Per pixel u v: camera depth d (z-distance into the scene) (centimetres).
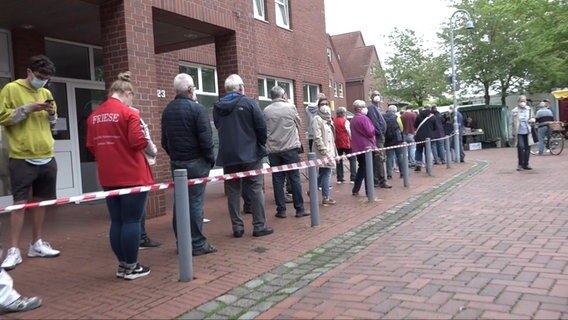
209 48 1431
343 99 4722
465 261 501
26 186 551
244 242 622
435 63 3209
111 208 488
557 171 1225
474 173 1294
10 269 532
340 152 1183
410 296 413
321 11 2058
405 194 969
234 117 623
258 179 649
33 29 953
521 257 503
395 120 1222
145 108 776
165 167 1171
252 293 448
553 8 2108
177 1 841
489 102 3139
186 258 477
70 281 489
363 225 709
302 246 600
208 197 1029
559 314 362
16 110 528
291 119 754
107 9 762
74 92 1058
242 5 1014
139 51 771
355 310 391
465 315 368
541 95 3316
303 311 398
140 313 403
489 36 2833
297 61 1855
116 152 475
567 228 614
